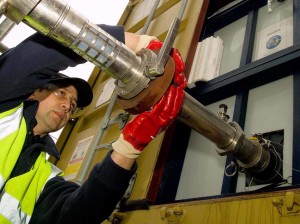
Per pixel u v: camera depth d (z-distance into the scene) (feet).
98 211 2.33
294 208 2.09
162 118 2.05
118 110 5.17
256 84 4.14
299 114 3.29
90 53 1.91
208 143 4.22
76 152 5.60
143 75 1.95
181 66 2.12
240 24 5.33
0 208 2.59
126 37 2.42
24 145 2.90
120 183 2.27
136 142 2.15
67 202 2.52
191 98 2.48
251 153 3.03
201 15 5.03
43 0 1.70
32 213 2.86
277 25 4.52
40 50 2.17
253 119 3.92
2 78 2.13
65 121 3.36
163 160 3.87
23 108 2.75
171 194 3.97
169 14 5.92
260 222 2.23
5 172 2.53
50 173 3.29
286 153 3.26
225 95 4.43
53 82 3.20
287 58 3.66
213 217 2.59
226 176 3.62
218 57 4.90
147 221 3.19
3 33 1.74
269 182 3.20
